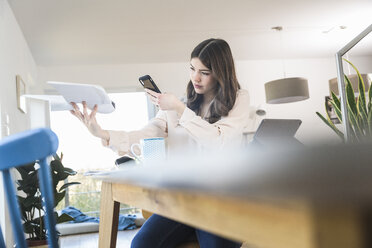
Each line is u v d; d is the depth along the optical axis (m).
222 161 0.49
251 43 6.29
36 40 5.37
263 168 0.34
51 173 3.25
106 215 1.12
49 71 6.48
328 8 5.12
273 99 5.51
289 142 1.22
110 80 6.65
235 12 5.05
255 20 5.36
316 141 0.39
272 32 5.86
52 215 0.58
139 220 5.34
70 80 6.53
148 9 4.76
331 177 0.24
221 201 0.31
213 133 1.57
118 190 0.98
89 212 6.21
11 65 3.97
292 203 0.20
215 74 1.64
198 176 0.39
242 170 0.36
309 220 0.19
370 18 5.50
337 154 0.34
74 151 6.27
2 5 3.75
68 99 1.58
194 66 1.68
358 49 6.91
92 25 5.09
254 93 7.07
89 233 5.14
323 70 7.30
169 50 6.25
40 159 0.56
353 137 1.49
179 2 4.64
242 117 1.66
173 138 1.67
